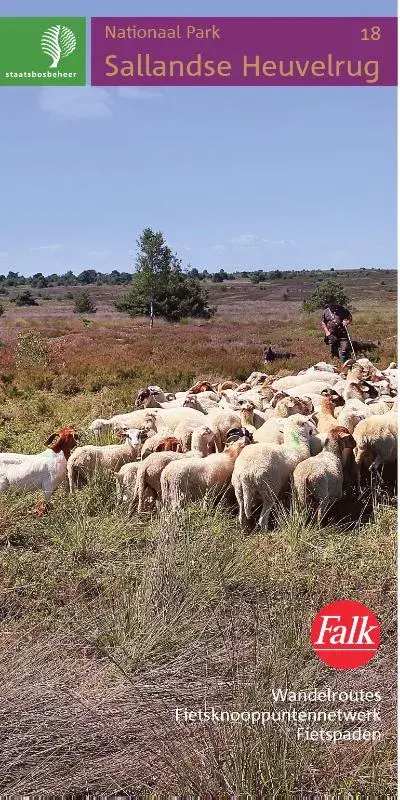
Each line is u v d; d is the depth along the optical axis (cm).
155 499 751
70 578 589
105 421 1005
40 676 436
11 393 1642
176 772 371
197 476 717
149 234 4462
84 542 640
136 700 421
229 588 561
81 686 438
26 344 2100
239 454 708
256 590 561
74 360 2120
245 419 884
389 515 695
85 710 411
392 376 1396
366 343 2261
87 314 4878
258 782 367
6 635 491
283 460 713
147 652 469
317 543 645
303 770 373
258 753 374
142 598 531
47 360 2062
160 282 4453
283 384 1332
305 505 696
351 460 783
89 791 374
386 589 556
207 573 566
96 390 1756
